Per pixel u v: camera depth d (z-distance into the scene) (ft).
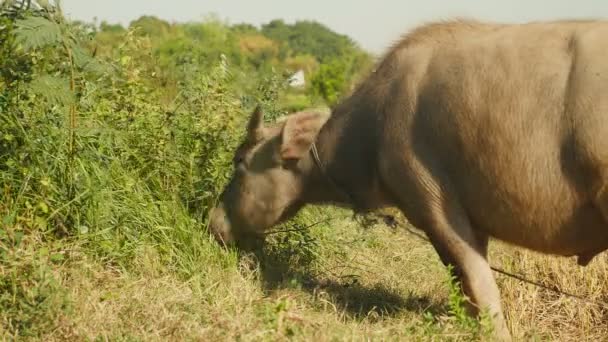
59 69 24.07
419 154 21.04
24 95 22.82
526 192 19.57
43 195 22.56
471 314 21.16
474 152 20.07
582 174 18.81
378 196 23.12
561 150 18.97
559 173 19.11
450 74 20.43
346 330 19.99
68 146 23.50
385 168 21.83
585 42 18.90
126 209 23.82
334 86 71.00
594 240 19.95
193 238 24.64
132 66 28.30
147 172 26.35
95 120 25.38
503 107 19.53
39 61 23.38
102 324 19.22
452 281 21.09
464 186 20.65
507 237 20.74
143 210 24.38
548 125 19.10
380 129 21.89
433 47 21.21
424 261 29.48
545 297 25.11
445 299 25.16
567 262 25.82
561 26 19.74
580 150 18.58
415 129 21.04
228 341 18.75
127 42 28.71
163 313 19.83
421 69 21.11
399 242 31.53
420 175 21.08
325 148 23.61
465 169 20.43
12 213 21.38
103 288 21.30
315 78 72.28
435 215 21.20
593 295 24.86
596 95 18.37
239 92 31.55
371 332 20.25
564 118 18.86
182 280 23.31
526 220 19.97
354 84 23.47
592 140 18.34
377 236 31.40
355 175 23.24
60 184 23.12
